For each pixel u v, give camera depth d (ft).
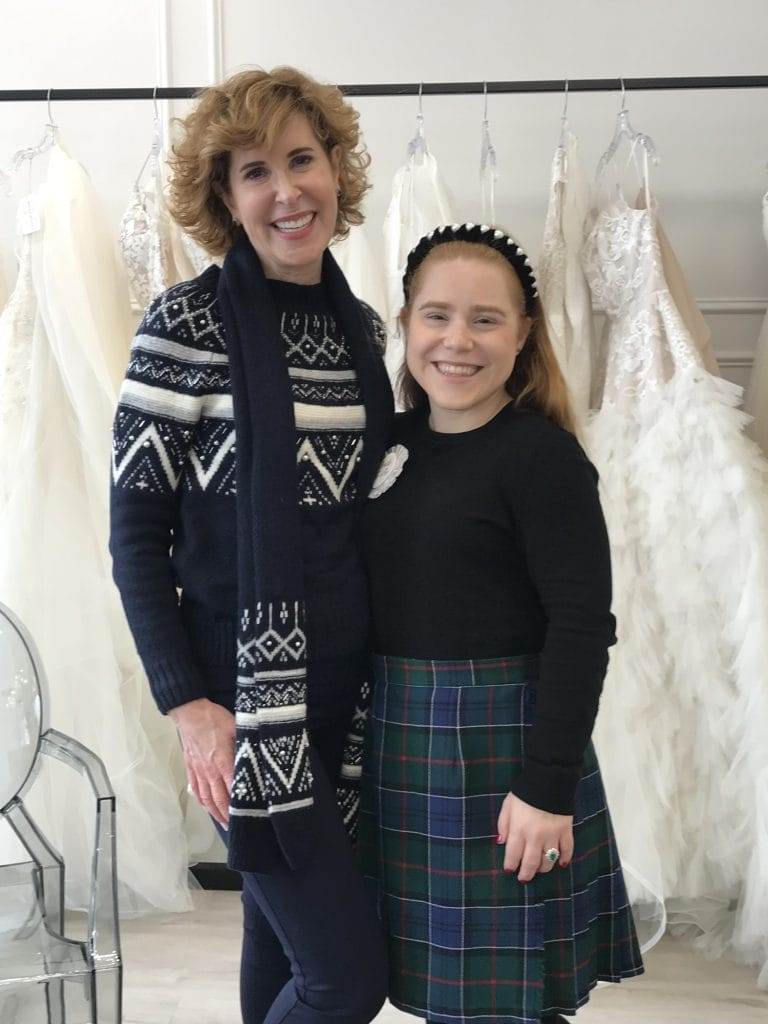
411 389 4.33
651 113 7.95
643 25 7.85
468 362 3.64
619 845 5.98
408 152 7.02
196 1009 5.50
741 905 6.07
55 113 8.09
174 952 6.12
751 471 6.20
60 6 8.04
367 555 3.80
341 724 3.85
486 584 3.57
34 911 4.44
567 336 7.00
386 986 3.60
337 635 3.67
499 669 3.56
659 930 5.94
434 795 3.53
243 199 3.72
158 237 6.95
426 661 3.62
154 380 3.57
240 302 3.64
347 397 3.84
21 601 6.44
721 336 8.13
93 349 6.70
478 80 7.97
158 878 6.51
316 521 3.66
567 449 3.53
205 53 8.05
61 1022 3.96
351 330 3.94
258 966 4.07
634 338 6.66
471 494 3.57
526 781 3.34
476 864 3.50
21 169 8.09
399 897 3.64
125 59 8.07
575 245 6.97
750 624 5.95
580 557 3.42
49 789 6.40
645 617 6.30
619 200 6.84
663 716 6.22
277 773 3.40
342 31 7.97
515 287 3.80
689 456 6.31
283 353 3.67
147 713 6.88
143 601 3.54
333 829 3.62
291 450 3.52
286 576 3.44
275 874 3.53
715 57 7.86
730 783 5.98
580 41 7.90
